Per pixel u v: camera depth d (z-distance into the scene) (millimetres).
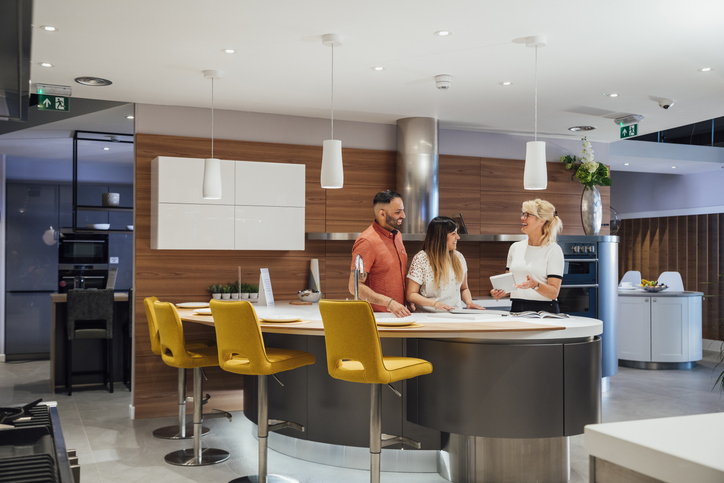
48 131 6160
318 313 4098
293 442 3998
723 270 8945
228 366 3275
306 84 4617
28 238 8148
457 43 3682
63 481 964
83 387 6277
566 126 6168
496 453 3414
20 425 1288
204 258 5344
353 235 5402
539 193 6668
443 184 6273
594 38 3586
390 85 4645
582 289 6086
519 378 3258
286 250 5555
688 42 3654
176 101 5125
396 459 3707
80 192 8133
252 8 3162
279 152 5598
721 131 8891
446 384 3359
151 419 5059
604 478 973
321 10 3188
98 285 8023
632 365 7223
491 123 6035
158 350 4199
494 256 6441
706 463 798
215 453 4047
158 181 4895
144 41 3660
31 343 8133
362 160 5910
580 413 3340
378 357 2812
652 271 10125
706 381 6418
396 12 3213
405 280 4043
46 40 3641
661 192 10078
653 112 5535
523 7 3145
